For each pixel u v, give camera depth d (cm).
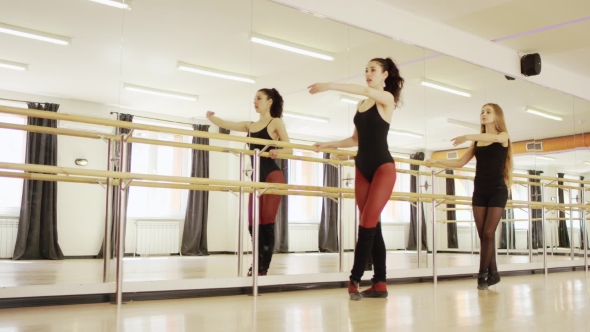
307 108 387
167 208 307
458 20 475
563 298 283
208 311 217
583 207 601
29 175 265
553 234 568
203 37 352
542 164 580
